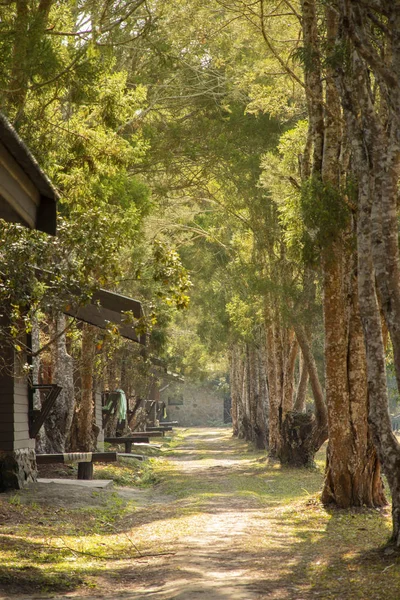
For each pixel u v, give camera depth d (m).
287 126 26.17
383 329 16.52
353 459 16.66
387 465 10.91
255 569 10.02
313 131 16.80
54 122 14.96
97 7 16.64
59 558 11.02
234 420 66.38
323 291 16.64
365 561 10.28
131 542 12.49
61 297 14.70
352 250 16.22
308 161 18.23
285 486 22.59
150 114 25.39
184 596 8.21
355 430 16.67
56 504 16.78
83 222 14.37
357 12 9.83
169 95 24.03
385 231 10.37
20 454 18.67
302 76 21.33
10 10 13.55
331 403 16.80
